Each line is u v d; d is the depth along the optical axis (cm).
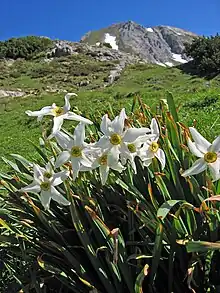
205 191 37
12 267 46
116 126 32
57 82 874
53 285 41
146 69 883
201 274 35
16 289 43
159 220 32
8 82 893
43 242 38
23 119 362
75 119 34
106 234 34
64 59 1050
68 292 40
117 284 35
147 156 35
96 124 47
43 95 712
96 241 37
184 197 37
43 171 35
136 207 34
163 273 37
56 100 498
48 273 40
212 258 35
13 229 40
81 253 39
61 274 36
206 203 35
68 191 35
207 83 637
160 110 47
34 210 40
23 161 48
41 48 1183
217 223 34
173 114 42
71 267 38
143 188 39
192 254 33
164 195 36
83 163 33
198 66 780
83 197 37
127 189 37
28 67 1019
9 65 1080
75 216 35
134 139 32
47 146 44
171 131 39
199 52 818
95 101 407
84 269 37
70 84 855
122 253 34
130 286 34
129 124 36
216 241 34
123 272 34
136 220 37
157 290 36
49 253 39
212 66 748
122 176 39
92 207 37
